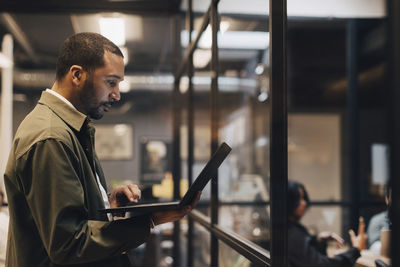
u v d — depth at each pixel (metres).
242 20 2.46
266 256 1.32
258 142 5.97
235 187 4.30
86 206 1.19
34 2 3.31
